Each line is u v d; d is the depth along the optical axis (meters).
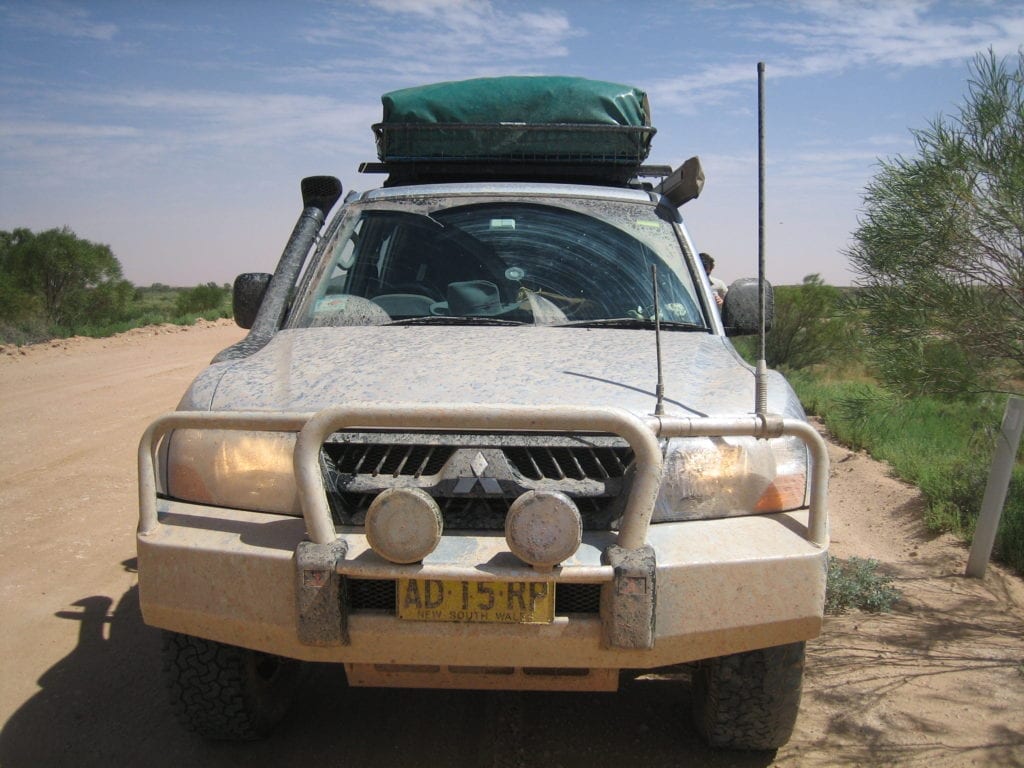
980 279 5.19
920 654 4.32
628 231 4.41
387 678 2.98
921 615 4.82
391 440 2.89
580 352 3.53
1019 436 5.18
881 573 5.51
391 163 4.98
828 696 3.89
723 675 3.08
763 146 3.12
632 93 4.94
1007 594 5.13
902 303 5.25
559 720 3.70
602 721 3.69
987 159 5.05
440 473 2.85
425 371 3.26
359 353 3.50
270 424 2.79
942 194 5.09
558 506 2.55
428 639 2.67
